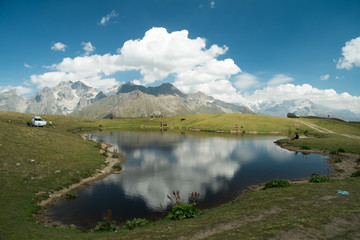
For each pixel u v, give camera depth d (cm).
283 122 14688
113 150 6619
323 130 11825
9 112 13512
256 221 1462
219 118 16750
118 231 1772
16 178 2886
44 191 2827
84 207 2569
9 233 1645
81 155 4706
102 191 3127
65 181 3269
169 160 5325
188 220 1798
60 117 16638
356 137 8700
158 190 3206
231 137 10556
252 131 12812
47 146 4506
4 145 3791
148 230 1587
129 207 2598
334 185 2450
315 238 1117
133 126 18175
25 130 5131
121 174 4041
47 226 2011
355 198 1842
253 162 5159
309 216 1432
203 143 8375
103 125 16850
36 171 3266
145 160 5291
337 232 1170
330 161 5097
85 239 1560
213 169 4475
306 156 5831
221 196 2970
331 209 1547
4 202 2252
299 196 2056
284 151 6656
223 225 1461
